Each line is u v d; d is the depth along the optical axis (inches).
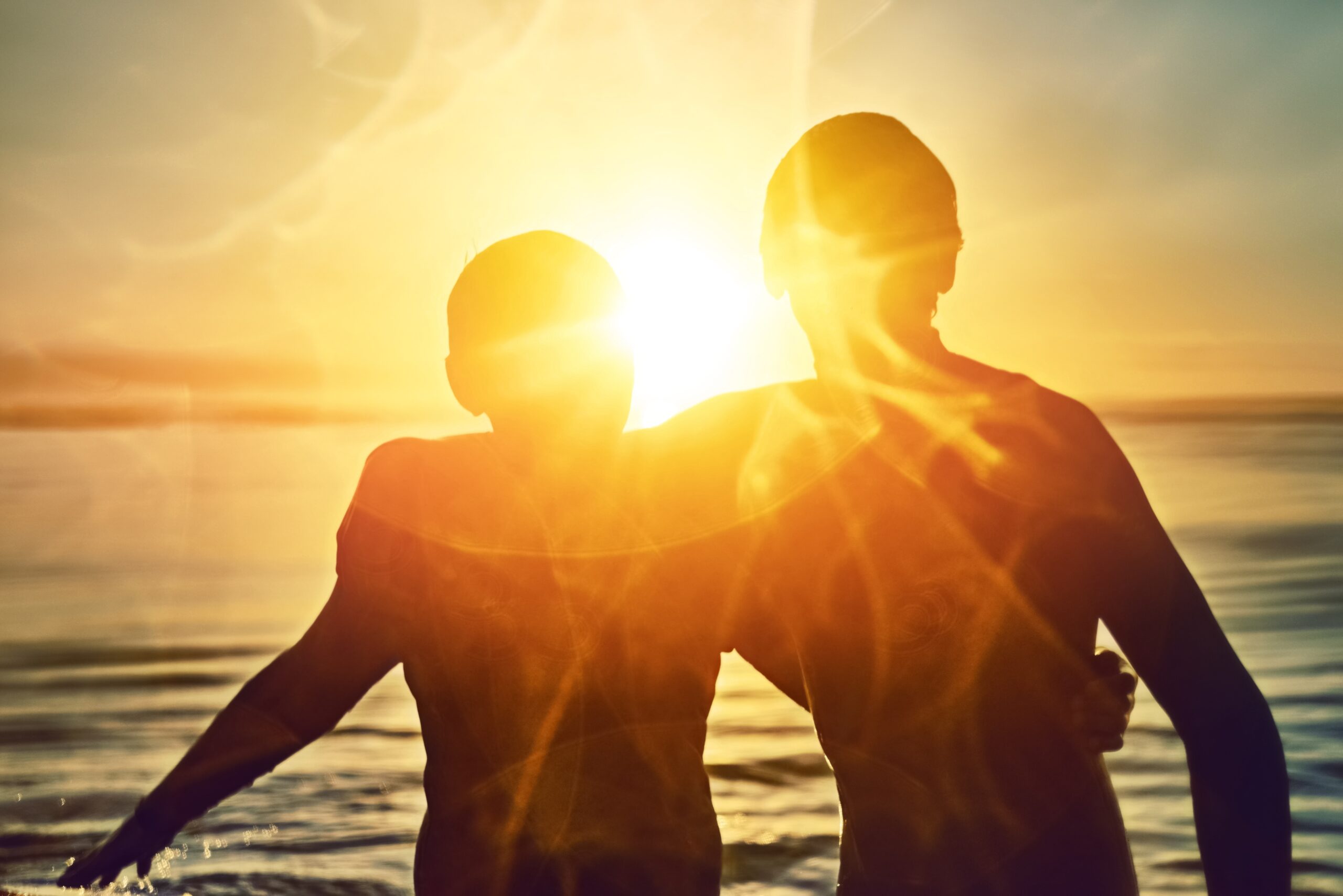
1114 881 58.3
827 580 62.1
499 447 70.0
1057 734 58.2
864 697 61.2
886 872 60.3
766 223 64.1
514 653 67.6
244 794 204.8
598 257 70.9
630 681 68.0
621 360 70.0
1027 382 59.7
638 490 68.6
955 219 61.5
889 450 60.8
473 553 68.0
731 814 196.5
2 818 198.7
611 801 67.7
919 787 59.8
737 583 66.8
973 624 58.9
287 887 159.8
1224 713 56.1
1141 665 58.1
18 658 324.2
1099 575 57.6
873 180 59.9
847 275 60.8
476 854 67.9
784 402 64.7
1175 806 190.2
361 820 190.4
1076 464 57.5
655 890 67.6
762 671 67.8
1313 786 193.6
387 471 69.9
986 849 58.6
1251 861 55.7
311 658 69.2
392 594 68.7
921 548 59.8
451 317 71.0
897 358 61.0
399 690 281.4
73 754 239.6
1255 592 356.2
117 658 323.9
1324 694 248.8
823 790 207.9
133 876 160.4
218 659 323.9
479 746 68.2
